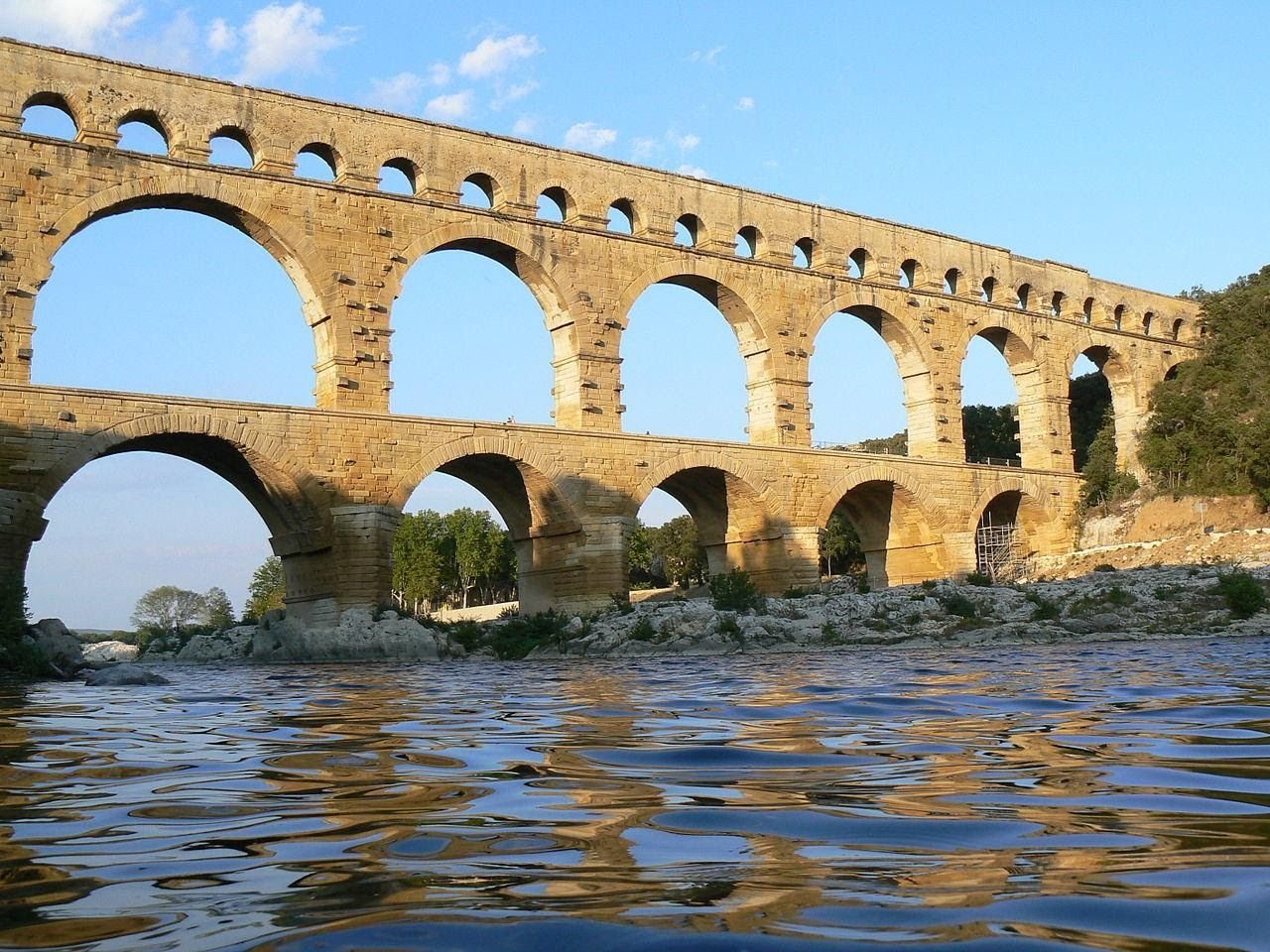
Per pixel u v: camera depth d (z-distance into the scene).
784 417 81.69
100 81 60.88
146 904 6.01
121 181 60.78
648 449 74.62
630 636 59.25
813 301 84.31
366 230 67.81
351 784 10.48
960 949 5.00
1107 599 60.75
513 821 8.38
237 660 66.31
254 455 61.59
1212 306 103.75
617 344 75.56
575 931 5.35
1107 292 103.94
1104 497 100.06
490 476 74.19
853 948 5.04
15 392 55.12
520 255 73.44
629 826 8.10
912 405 90.94
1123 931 5.22
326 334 66.25
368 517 64.06
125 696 25.98
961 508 89.00
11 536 54.31
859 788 9.78
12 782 10.86
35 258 58.03
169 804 9.43
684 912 5.69
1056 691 21.47
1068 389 98.56
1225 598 59.75
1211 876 6.26
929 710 17.92
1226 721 15.13
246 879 6.59
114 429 57.50
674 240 78.88
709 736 14.46
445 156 71.31
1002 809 8.58
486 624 69.56
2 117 58.00
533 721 17.36
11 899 6.16
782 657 46.53
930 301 90.56
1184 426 96.69
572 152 75.75
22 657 42.28
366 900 6.03
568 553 72.00
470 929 5.42
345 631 61.91
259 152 65.12
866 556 92.19
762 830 7.88
